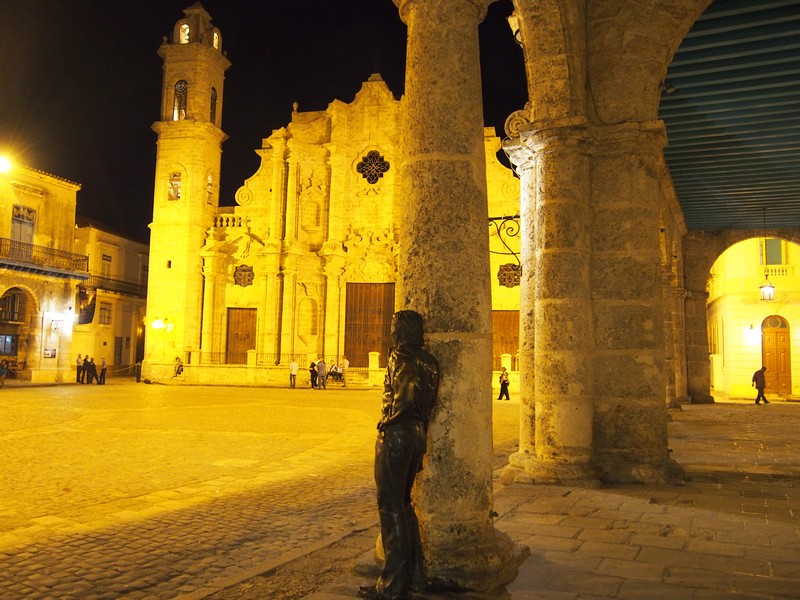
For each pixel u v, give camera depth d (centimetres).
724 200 2081
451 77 461
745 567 459
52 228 3303
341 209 3575
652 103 870
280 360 3469
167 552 538
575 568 455
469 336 438
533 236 881
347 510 689
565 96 833
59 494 755
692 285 2591
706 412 2017
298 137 3681
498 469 931
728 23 1063
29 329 3173
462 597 396
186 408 1900
